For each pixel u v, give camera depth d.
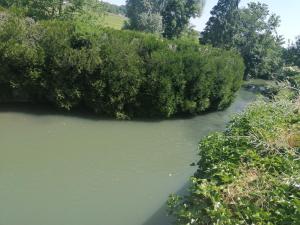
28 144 13.17
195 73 19.22
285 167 5.77
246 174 5.50
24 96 17.73
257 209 4.66
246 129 7.70
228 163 5.84
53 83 17.09
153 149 14.48
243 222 4.45
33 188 9.87
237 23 49.72
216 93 21.36
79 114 17.55
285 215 4.46
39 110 17.25
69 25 17.83
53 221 8.37
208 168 6.14
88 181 10.74
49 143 13.55
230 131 8.02
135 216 9.02
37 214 8.59
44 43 16.88
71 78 17.11
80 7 28.56
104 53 17.25
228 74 21.89
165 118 19.16
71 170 11.38
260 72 46.56
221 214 4.56
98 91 17.30
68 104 17.42
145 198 10.02
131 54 17.66
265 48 46.94
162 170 12.27
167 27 50.72
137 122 17.95
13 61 16.55
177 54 18.75
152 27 49.53
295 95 10.17
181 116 20.11
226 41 50.38
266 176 5.38
